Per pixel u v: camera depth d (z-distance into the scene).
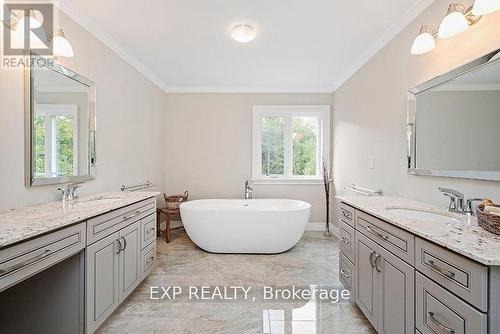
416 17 1.92
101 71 2.34
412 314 1.19
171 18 2.07
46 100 1.73
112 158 2.54
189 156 4.00
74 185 1.94
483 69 1.35
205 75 3.45
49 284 1.44
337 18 2.06
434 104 1.71
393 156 2.24
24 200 1.60
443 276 1.00
